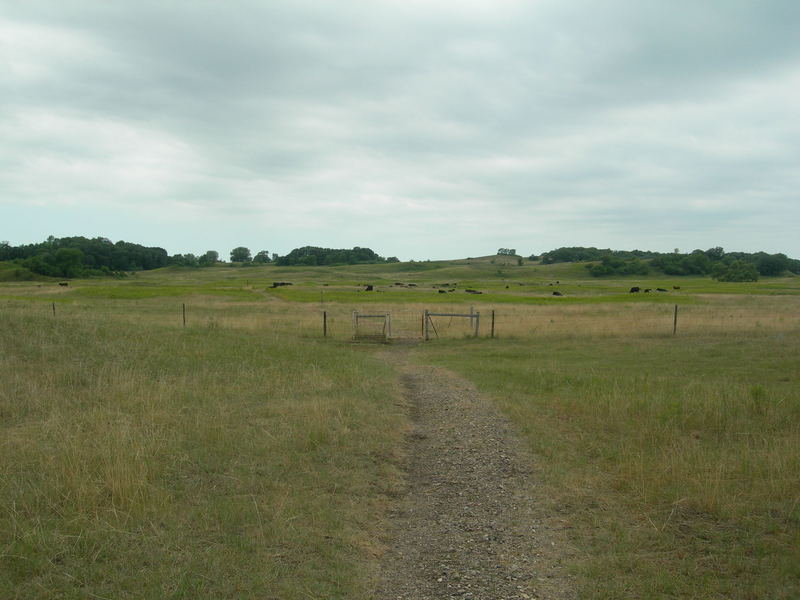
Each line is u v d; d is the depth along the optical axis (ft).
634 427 30.25
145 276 540.93
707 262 615.16
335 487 21.63
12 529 16.20
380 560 16.52
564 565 16.16
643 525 18.75
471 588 14.89
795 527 17.99
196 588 13.96
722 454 24.85
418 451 27.91
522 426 31.60
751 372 48.57
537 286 358.23
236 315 113.29
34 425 27.58
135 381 38.14
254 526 17.70
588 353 65.31
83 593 13.51
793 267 618.44
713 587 14.71
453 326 98.89
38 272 441.27
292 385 40.09
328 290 252.42
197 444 25.46
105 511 17.69
